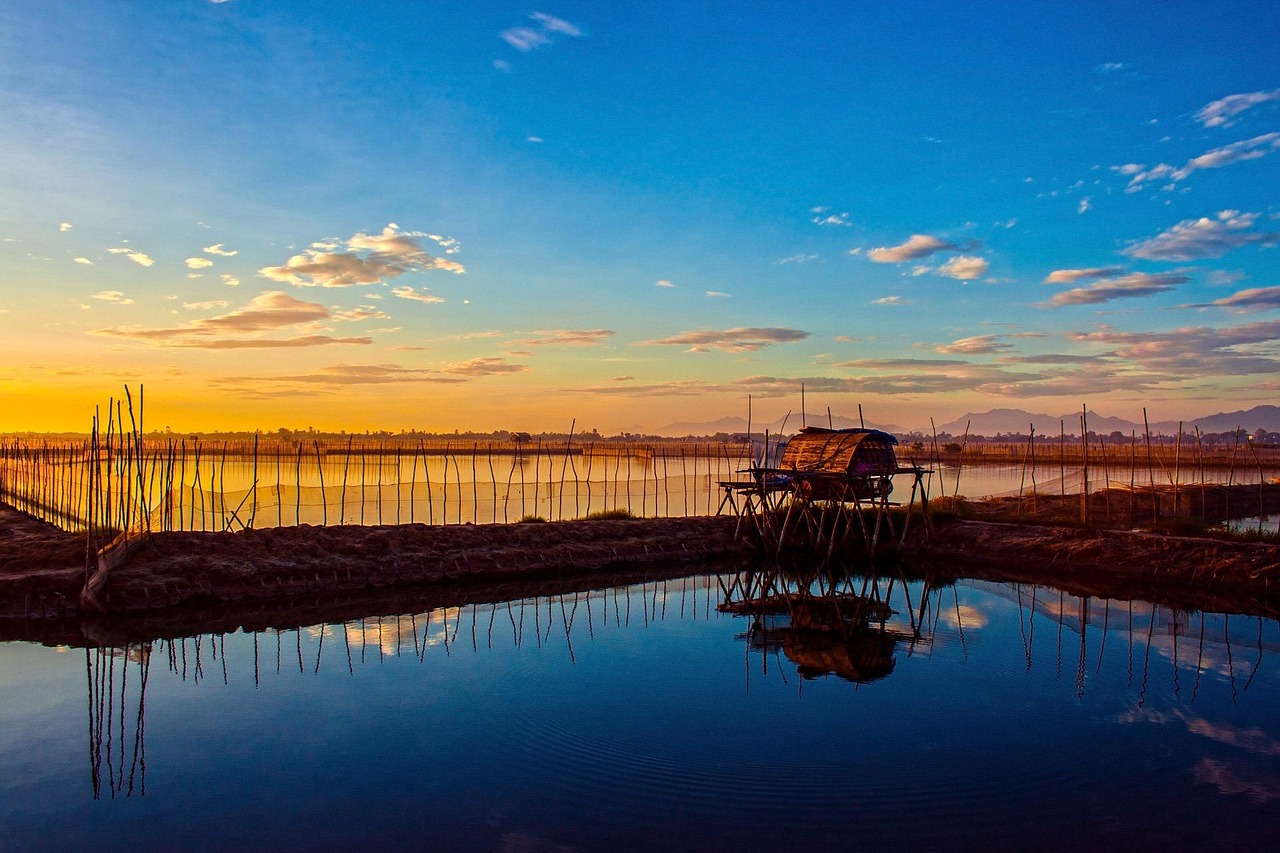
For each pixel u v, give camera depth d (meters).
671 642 23.45
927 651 22.44
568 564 34.53
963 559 37.22
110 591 25.41
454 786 13.65
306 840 11.91
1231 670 20.41
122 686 19.11
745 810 12.63
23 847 11.81
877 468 38.38
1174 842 11.72
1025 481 78.94
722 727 16.33
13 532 33.94
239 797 13.34
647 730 16.20
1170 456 109.25
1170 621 25.69
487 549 33.97
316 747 15.41
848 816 12.46
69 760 14.91
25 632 23.70
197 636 23.58
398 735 15.99
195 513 42.16
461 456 134.88
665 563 37.03
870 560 37.56
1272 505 54.69
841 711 17.34
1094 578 32.75
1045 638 23.81
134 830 12.30
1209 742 15.59
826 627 25.52
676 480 63.81
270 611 26.64
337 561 30.23
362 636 23.75
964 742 15.55
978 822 12.27
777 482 40.44
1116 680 19.59
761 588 32.25
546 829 12.12
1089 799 13.08
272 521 40.84
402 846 11.69
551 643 23.22
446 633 24.23
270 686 19.11
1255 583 28.72
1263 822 12.32
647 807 12.84
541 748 15.23
